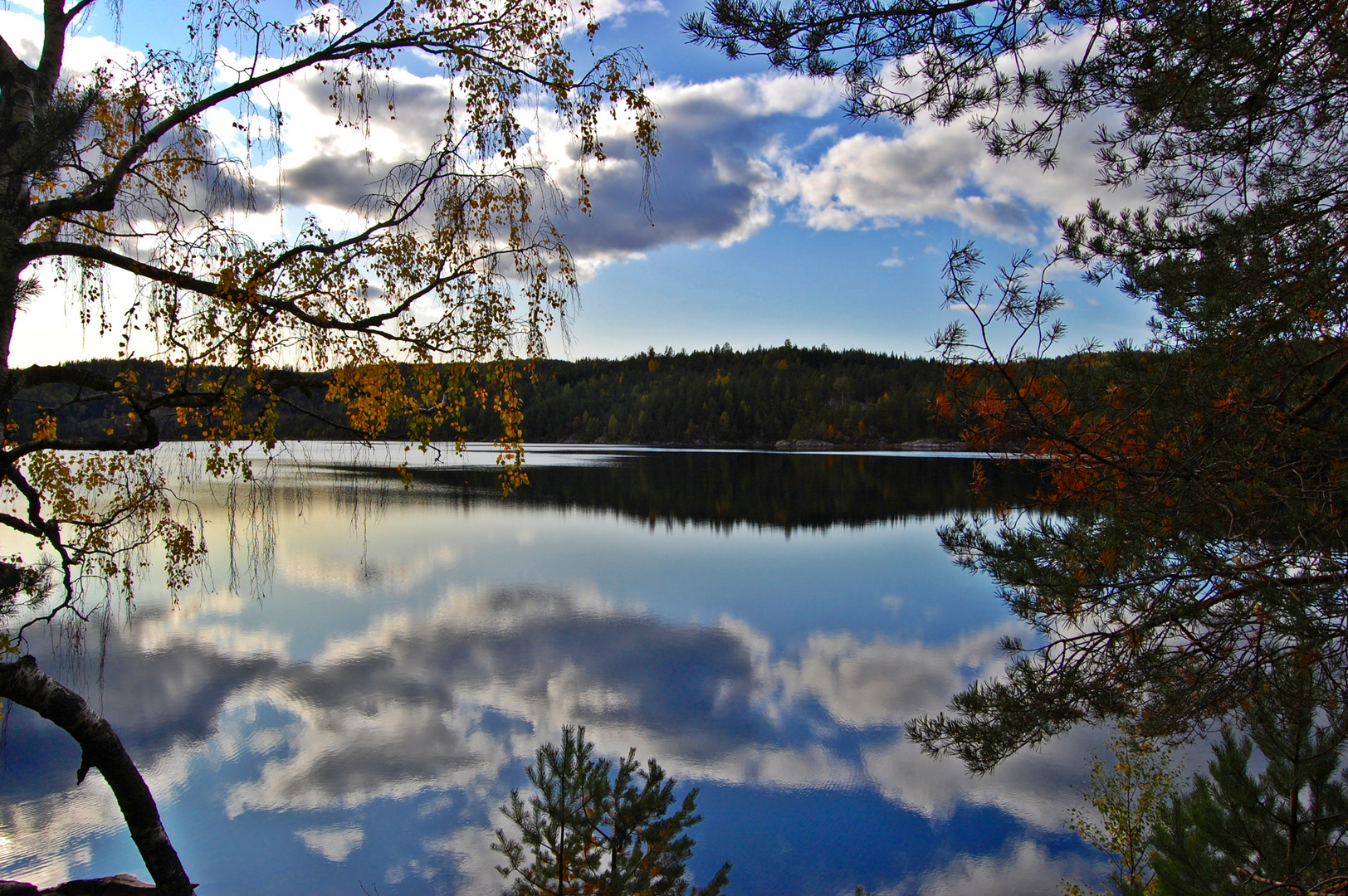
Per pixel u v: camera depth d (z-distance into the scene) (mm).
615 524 43219
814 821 10945
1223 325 3545
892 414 119750
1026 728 3822
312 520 42188
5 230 3193
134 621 20859
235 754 12812
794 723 14508
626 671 17547
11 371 3855
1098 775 11625
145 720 14078
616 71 5207
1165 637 3604
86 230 4527
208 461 4391
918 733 4238
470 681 16625
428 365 4895
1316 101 3098
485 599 24797
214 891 9172
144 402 4105
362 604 23688
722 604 24625
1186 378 3584
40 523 4684
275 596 24609
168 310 4031
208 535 24594
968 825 10852
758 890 9375
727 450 116250
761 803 11438
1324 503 3078
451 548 34625
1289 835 5129
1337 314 3203
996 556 3918
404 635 20156
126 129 4531
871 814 11148
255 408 4457
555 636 20469
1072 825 10836
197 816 10852
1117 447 3619
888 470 77250
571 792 6617
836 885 9461
